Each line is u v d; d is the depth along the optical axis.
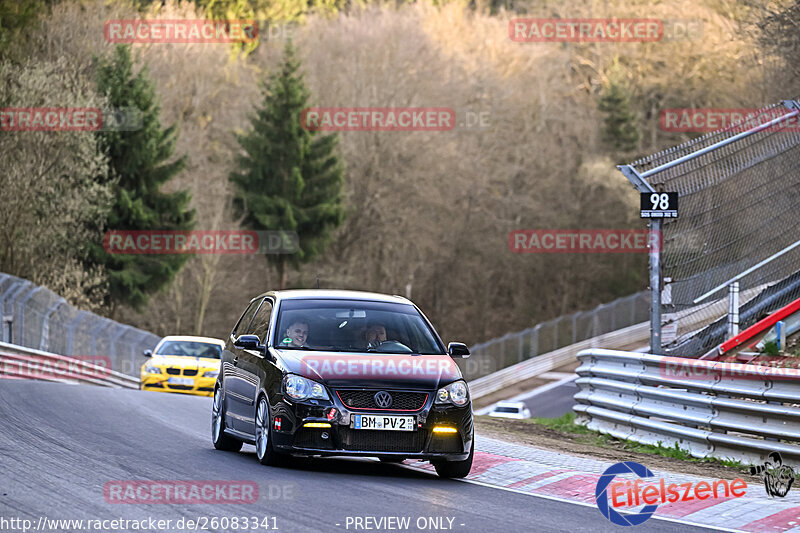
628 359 53.91
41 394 61.81
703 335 60.16
